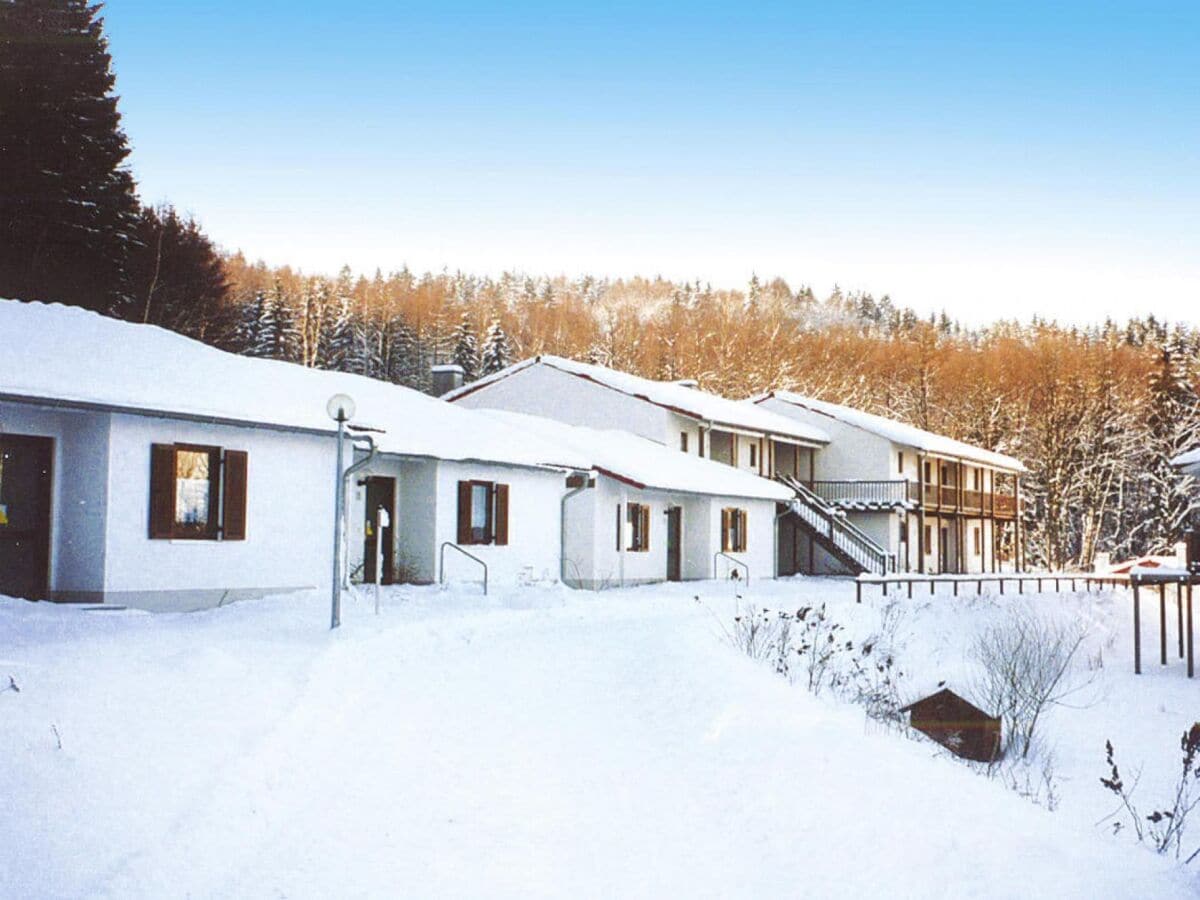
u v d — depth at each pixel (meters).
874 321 156.00
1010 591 36.81
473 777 8.87
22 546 15.71
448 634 15.47
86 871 6.17
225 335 53.62
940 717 15.26
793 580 38.53
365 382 27.38
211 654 10.83
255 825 7.18
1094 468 67.62
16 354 15.87
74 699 8.79
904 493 45.69
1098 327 115.06
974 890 7.16
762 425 42.44
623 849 7.61
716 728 10.80
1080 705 20.55
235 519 18.08
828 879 7.27
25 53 40.94
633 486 29.56
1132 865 7.94
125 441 16.31
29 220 39.84
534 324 97.38
